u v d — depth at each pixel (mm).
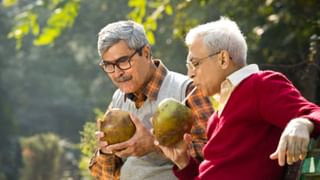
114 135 5473
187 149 5359
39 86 51062
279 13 11086
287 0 10883
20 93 50844
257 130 4871
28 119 52938
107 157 5773
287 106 4707
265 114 4797
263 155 4863
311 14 10273
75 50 39969
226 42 4992
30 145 28281
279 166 4867
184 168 5352
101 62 5625
